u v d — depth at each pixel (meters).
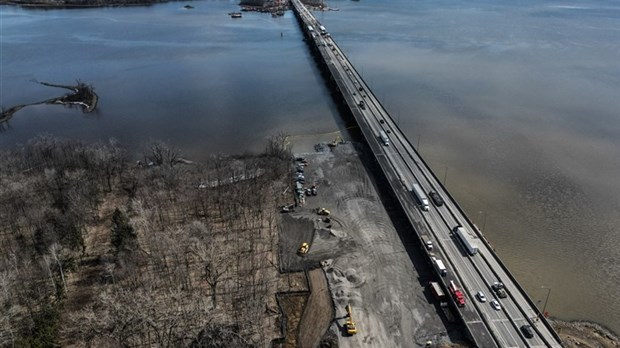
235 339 109.50
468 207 172.00
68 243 141.25
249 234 154.25
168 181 175.75
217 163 189.50
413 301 128.38
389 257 144.38
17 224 149.88
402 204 164.12
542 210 171.12
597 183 187.38
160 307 118.50
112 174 189.00
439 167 197.75
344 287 132.00
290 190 179.38
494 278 131.88
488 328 116.62
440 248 143.00
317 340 116.88
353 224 159.50
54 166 186.25
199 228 148.50
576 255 150.25
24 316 117.62
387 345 115.62
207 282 131.25
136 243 142.25
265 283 133.00
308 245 149.00
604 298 134.75
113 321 110.75
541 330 116.12
